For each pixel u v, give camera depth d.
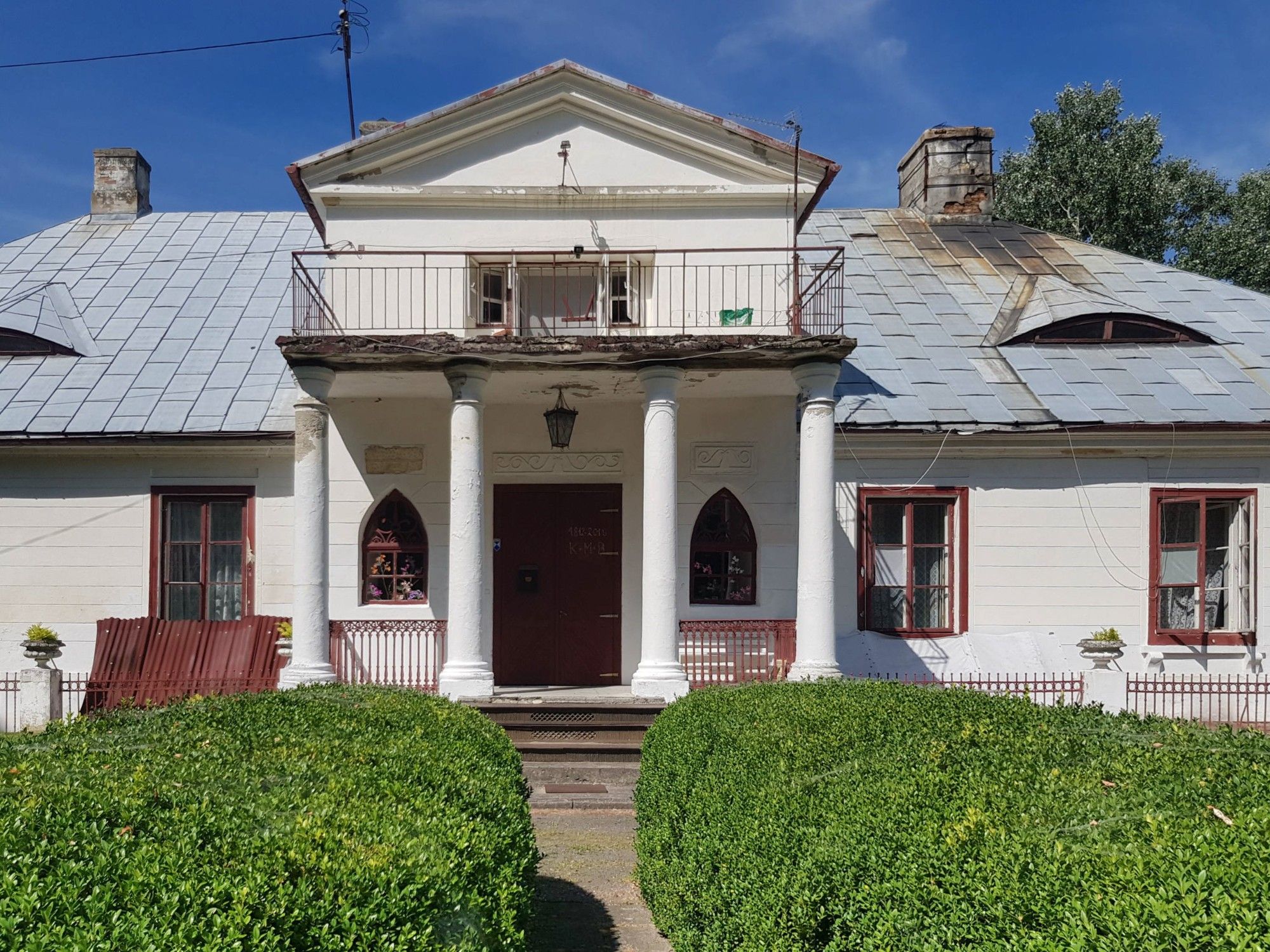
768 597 14.48
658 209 13.88
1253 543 14.42
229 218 20.53
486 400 14.67
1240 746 5.48
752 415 14.73
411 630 13.51
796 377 12.72
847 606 14.48
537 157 13.84
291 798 4.56
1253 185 30.53
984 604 14.49
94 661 14.16
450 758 6.03
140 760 5.18
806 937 4.25
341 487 14.61
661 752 8.00
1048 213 30.08
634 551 14.90
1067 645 14.41
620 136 13.85
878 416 14.35
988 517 14.55
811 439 12.44
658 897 6.82
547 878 8.04
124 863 3.36
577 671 14.85
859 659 14.24
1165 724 6.32
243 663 13.85
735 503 14.77
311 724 6.69
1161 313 16.83
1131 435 14.27
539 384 13.59
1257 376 15.27
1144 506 14.55
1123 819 3.94
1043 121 30.95
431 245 13.78
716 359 12.43
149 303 17.50
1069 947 2.95
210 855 3.55
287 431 14.50
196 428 14.56
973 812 4.07
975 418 14.34
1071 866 3.40
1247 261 28.84
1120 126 30.75
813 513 12.39
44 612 14.79
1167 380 15.16
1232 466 14.58
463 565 12.20
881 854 4.05
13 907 2.93
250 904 3.16
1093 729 6.21
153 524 14.88
